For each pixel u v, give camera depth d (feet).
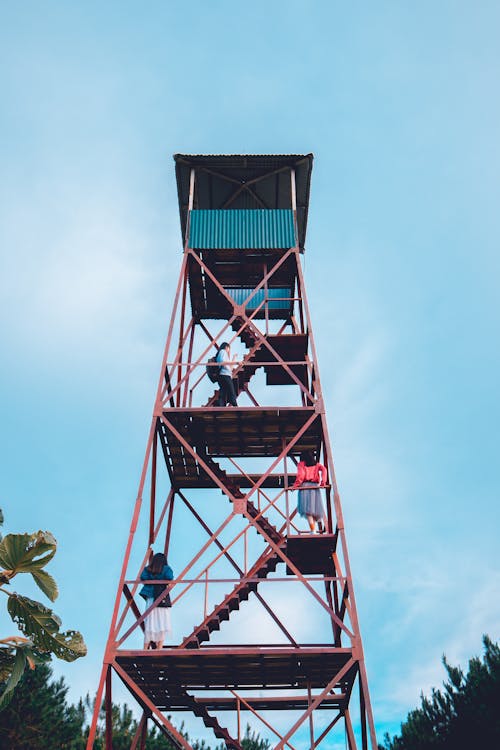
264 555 49.70
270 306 70.18
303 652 42.04
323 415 50.72
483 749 77.36
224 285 67.67
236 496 54.03
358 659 41.34
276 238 61.67
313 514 48.96
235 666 46.03
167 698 51.93
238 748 50.72
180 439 50.03
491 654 83.35
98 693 40.52
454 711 83.56
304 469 50.08
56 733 79.92
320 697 40.68
